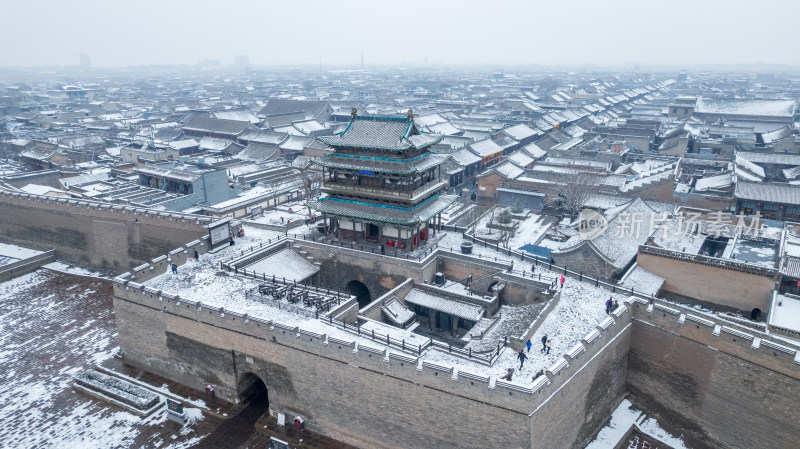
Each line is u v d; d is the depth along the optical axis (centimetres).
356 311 5272
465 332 5753
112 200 8700
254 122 18788
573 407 4234
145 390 5131
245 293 5441
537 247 7081
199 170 9481
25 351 5862
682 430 4728
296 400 4756
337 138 6141
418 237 6556
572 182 9681
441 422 4062
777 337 4497
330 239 6725
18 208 8656
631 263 6469
